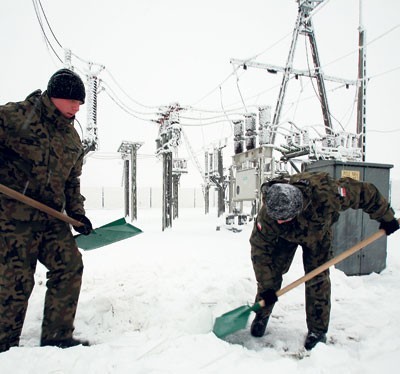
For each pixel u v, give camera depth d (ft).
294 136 30.55
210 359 6.01
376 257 14.46
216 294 10.60
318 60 40.29
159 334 7.68
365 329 8.81
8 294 6.55
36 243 7.00
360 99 34.06
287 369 5.75
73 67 28.07
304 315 9.89
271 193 6.57
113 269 14.02
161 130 38.14
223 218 50.31
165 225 32.22
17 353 5.90
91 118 28.40
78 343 7.57
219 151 54.39
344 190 7.29
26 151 6.63
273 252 8.11
